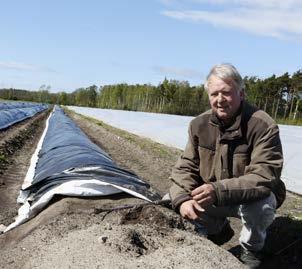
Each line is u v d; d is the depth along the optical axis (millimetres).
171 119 15734
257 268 1664
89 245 1518
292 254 1959
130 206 1731
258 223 1578
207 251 1498
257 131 1486
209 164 1592
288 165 5047
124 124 12727
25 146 6770
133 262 1386
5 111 12469
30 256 1655
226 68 1438
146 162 5148
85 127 11969
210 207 1698
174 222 1775
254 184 1455
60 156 3189
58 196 2178
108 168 2529
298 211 2803
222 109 1466
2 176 4020
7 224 2396
